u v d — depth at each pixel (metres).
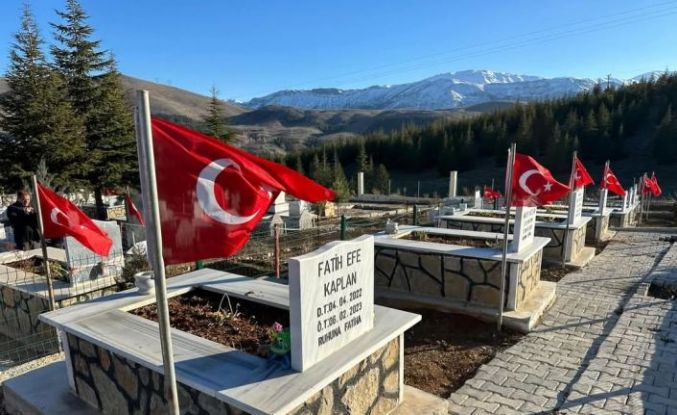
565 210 12.98
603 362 5.04
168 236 2.67
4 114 17.62
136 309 4.46
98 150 18.52
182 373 3.01
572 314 6.61
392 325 3.83
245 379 2.94
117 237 7.59
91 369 3.91
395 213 20.14
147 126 2.14
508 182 5.72
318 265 3.12
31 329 6.68
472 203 19.78
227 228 2.68
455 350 5.52
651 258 10.26
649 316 6.43
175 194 2.65
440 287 6.86
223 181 2.69
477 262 6.46
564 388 4.52
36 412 4.04
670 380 4.61
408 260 7.12
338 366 3.12
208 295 4.89
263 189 2.79
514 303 6.27
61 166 17.59
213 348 3.39
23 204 9.04
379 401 3.73
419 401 4.09
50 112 16.88
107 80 20.03
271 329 3.87
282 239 12.84
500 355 5.31
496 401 4.30
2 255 8.25
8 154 17.06
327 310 3.23
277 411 2.59
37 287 6.80
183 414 3.22
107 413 3.86
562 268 9.35
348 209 23.53
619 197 23.44
